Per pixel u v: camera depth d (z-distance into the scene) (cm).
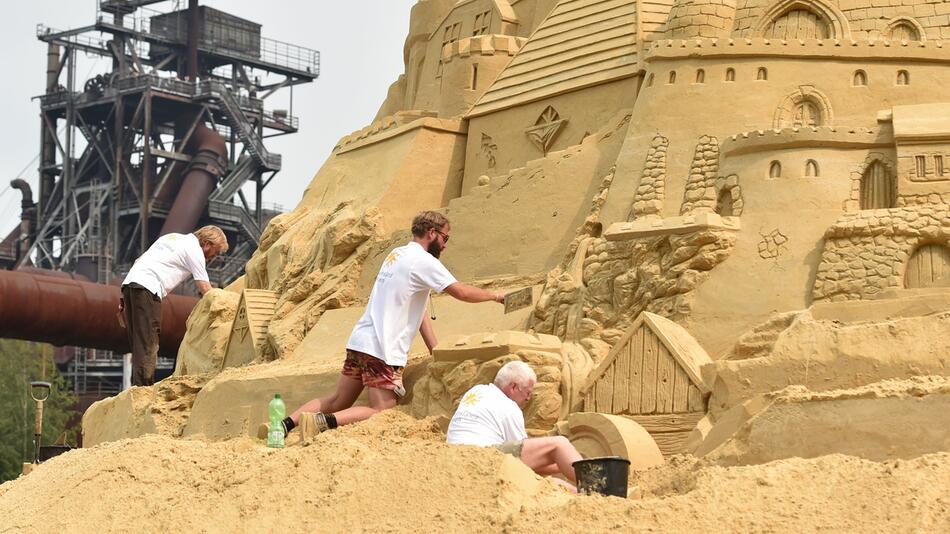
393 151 2289
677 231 1606
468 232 1988
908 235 1505
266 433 1270
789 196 1596
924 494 840
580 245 1748
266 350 2172
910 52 1716
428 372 1606
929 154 1572
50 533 1018
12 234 6519
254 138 6238
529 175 1945
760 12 1817
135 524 1001
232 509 977
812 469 894
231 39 6444
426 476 944
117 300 3122
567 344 1614
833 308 1427
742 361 1397
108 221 6141
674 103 1769
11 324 3009
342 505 945
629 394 1489
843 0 1805
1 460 4447
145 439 1139
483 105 2211
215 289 2400
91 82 6294
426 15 2805
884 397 1117
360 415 1284
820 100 1711
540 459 1038
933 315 1320
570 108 2055
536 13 2462
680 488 1055
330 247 2195
